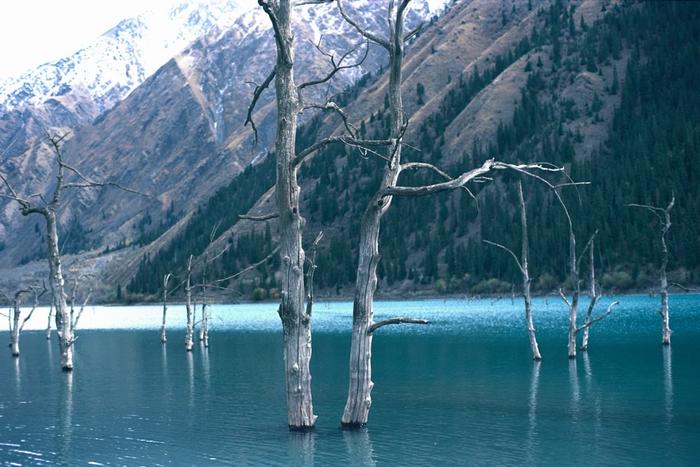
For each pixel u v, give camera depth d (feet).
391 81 98.73
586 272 559.79
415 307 518.37
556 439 100.83
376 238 98.12
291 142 95.09
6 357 241.35
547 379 153.99
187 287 248.32
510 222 639.35
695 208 543.39
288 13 94.38
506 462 89.71
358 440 101.55
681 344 214.69
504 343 237.66
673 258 534.37
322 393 144.46
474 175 92.43
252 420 118.73
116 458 95.40
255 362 208.74
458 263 652.89
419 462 90.02
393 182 96.43
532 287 585.22
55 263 184.65
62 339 188.34
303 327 101.65
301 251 97.25
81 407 133.90
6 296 246.88
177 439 105.19
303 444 99.76
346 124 96.53
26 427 115.65
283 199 94.94
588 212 590.55
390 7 99.25
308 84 96.48
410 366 183.73
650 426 107.96
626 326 287.28
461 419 114.83
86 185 167.84
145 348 266.16
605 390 138.92
